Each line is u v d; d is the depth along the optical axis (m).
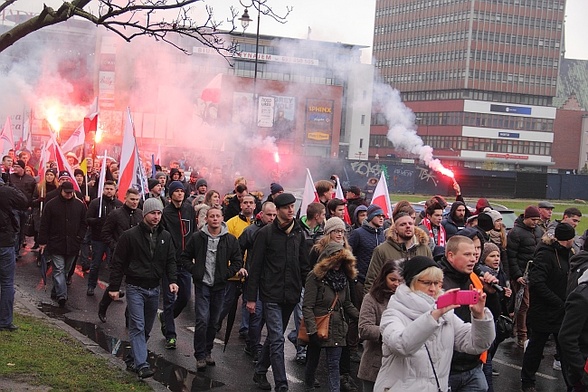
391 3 116.12
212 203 12.02
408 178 58.00
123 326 11.17
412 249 8.20
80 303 12.68
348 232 11.66
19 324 10.27
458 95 108.12
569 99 135.62
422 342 4.65
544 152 115.75
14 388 7.51
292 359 10.14
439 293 5.03
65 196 12.34
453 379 5.82
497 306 6.86
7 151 24.14
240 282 9.89
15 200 9.65
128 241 8.52
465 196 58.91
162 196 15.59
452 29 107.75
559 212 46.38
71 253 12.39
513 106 111.38
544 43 111.81
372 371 6.25
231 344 10.67
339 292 7.93
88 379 8.01
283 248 8.52
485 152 110.69
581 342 6.16
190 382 8.67
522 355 11.13
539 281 8.80
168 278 8.84
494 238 11.34
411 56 113.62
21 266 15.87
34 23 7.38
